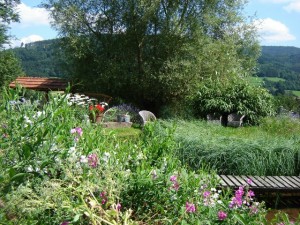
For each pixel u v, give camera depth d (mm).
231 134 11367
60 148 3023
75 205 2447
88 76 20047
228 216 2977
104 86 20078
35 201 2434
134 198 2949
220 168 8055
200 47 19781
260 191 6992
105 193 2689
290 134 11633
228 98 16188
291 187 6953
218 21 20828
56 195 2504
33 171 2684
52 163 2820
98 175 2920
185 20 20266
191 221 2779
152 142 4086
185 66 19125
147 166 3354
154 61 20000
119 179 2896
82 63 20375
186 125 11828
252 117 15852
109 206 2703
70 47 19797
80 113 5824
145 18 19312
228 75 19719
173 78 19078
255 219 3074
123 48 20422
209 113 16359
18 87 3518
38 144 2736
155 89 19828
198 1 20125
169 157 3619
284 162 8352
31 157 2713
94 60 19641
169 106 19438
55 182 2680
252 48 25547
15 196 2383
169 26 20062
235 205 3104
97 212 2562
